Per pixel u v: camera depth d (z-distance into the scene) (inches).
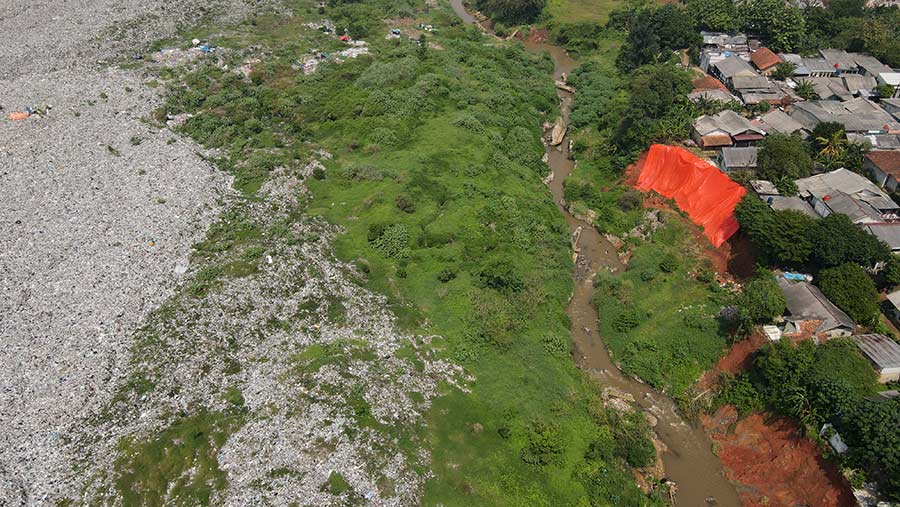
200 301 2439.7
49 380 2080.5
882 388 2128.4
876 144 3351.4
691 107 3774.6
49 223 2655.0
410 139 3735.2
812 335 2298.2
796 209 2847.0
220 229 2847.0
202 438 1983.3
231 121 3686.0
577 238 3292.3
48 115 3329.2
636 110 3698.3
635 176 3535.9
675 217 3142.2
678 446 2255.2
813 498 1947.6
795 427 2087.8
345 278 2696.9
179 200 2945.4
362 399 2153.1
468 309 2635.3
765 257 2672.2
